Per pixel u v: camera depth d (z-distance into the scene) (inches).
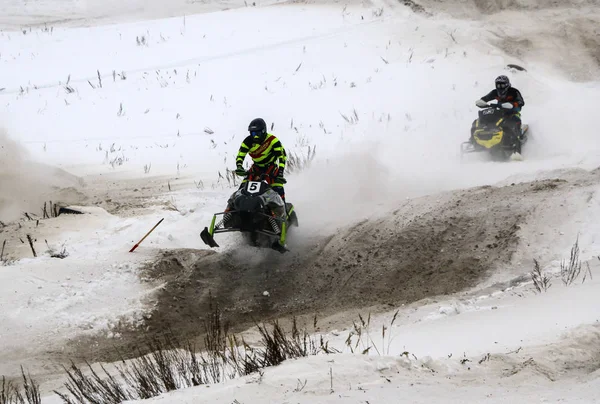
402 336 923.4
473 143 2082.9
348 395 619.5
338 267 1374.3
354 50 3582.7
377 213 1577.3
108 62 3553.2
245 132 2664.9
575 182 1571.1
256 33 3885.3
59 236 1557.6
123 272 1347.2
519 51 3725.4
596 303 907.4
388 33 3831.2
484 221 1432.1
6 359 1066.1
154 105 3006.9
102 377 952.3
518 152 2054.6
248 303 1295.5
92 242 1508.4
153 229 1481.3
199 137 2645.2
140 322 1200.2
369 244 1439.5
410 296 1223.5
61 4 4635.8
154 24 4151.1
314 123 2701.8
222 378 775.7
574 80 3555.6
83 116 2906.0
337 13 4220.0
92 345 1132.5
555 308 922.1
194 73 3346.5
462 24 4015.8
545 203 1446.9
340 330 1079.0
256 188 1364.4
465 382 660.7
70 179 2079.2
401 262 1344.7
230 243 1499.8
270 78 3255.4
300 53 3555.6
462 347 808.3
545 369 690.2
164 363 861.2
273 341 855.1
